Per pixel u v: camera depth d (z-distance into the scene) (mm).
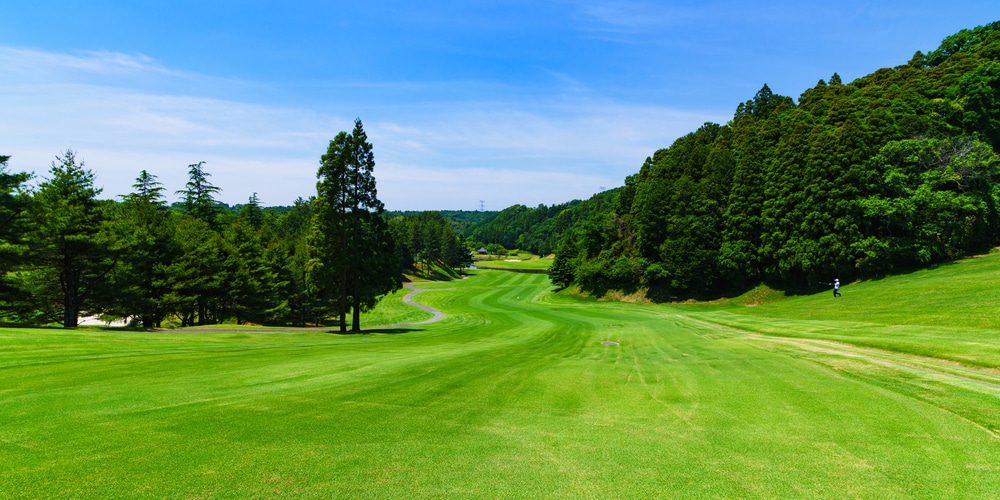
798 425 6863
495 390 9633
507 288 87438
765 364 12742
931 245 35500
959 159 37219
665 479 4914
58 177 30203
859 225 38812
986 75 46031
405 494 4473
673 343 20297
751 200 47031
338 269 31000
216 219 66875
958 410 7422
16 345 14602
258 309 47656
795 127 46875
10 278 29281
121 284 33531
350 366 12719
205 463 5145
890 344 14594
